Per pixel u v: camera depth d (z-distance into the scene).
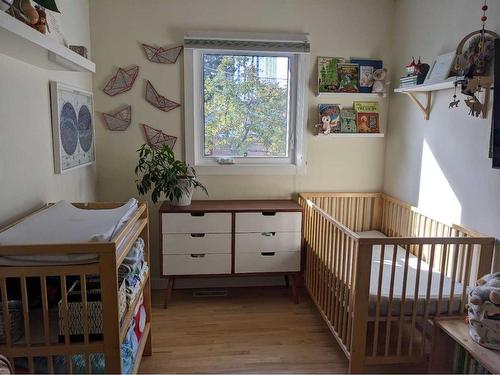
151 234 3.07
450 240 1.95
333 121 3.08
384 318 1.97
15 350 1.34
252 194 3.15
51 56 1.58
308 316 2.72
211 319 2.67
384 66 3.08
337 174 3.20
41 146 1.91
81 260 1.31
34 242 1.31
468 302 1.77
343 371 2.11
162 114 2.94
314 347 2.34
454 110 2.33
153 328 2.54
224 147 3.11
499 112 1.89
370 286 2.08
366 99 3.12
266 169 3.09
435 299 2.00
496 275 1.79
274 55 3.02
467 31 2.20
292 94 3.07
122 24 2.81
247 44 2.87
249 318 2.69
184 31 2.86
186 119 2.95
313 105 3.08
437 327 1.93
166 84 2.91
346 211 3.21
